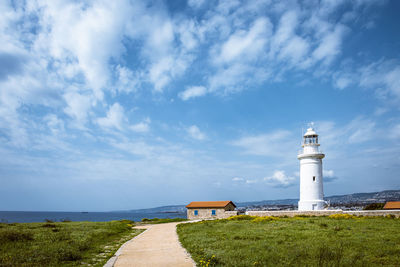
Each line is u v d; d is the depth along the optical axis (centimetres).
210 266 1249
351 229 2266
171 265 1317
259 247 1614
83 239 1997
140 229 3588
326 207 4634
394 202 4756
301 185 4831
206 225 3209
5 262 1280
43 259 1357
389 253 1397
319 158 4775
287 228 2469
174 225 4034
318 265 1197
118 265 1333
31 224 3312
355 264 1209
